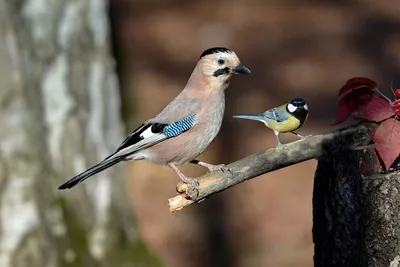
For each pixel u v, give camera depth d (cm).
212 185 758
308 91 2375
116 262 1291
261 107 2267
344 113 741
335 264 745
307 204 1800
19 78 1182
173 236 1698
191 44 2748
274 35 2803
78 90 1272
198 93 977
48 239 1200
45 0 1230
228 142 2009
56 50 1244
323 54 2634
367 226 720
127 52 2452
